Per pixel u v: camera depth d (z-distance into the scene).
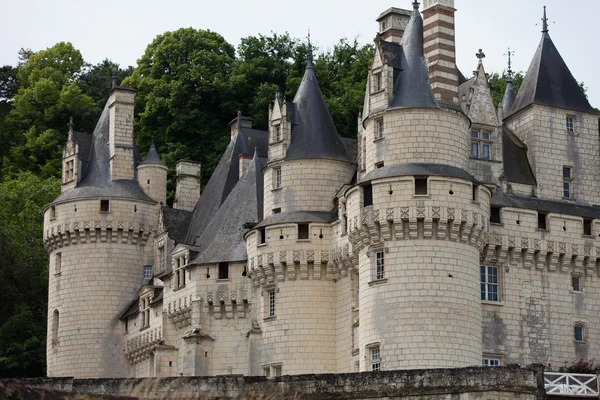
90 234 113.00
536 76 99.25
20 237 132.62
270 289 96.75
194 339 99.25
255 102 141.75
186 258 102.94
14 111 158.00
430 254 86.38
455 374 73.50
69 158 116.44
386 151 89.50
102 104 162.00
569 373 78.75
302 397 73.38
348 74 144.75
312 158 97.75
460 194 87.31
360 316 88.19
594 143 98.81
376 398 73.62
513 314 91.31
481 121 95.19
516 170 96.06
